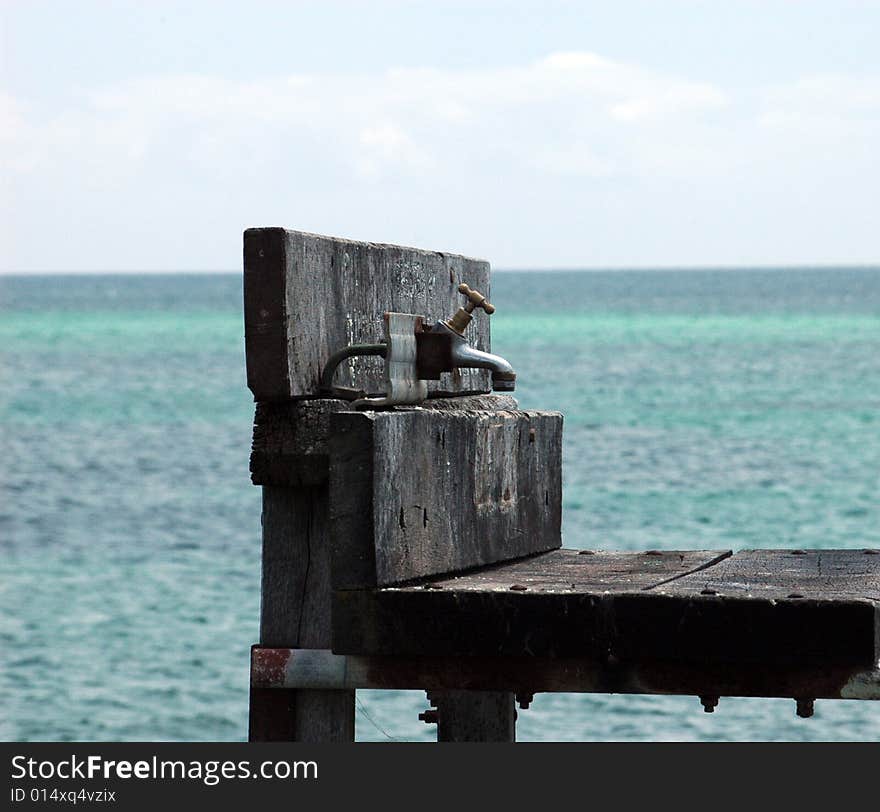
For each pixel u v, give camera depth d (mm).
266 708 12117
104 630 39500
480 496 13445
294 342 11836
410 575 11852
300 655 11867
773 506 62031
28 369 160625
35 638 38625
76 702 32500
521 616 11102
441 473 12500
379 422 11328
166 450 89875
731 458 79188
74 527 59844
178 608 42438
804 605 10617
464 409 14383
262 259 11734
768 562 14484
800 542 53438
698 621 10805
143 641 38156
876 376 137250
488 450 13625
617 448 84250
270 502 12234
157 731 30594
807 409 106938
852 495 64688
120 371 157625
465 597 11195
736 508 61469
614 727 29156
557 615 11047
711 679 10930
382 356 12594
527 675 11266
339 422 11312
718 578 12766
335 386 12484
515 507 14391
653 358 165500
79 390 134125
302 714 12094
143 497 69062
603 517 59219
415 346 13000
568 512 60406
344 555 11320
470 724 16906
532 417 14938
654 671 11031
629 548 52125
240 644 37812
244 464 82562
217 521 60844
